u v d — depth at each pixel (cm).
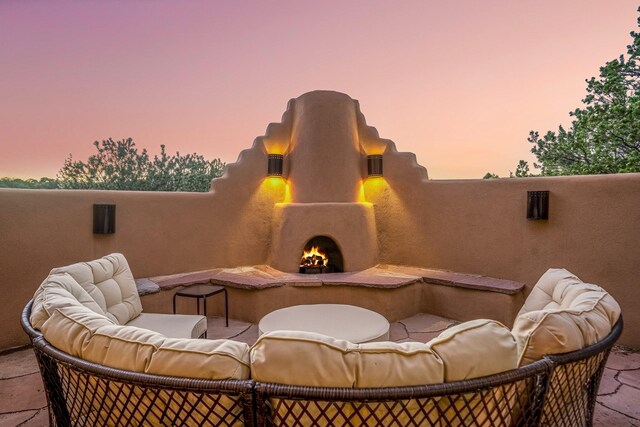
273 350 120
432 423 120
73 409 152
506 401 131
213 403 119
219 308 484
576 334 146
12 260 369
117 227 454
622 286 379
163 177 985
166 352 126
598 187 395
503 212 475
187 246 517
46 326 160
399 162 583
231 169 560
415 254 564
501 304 429
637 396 281
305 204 541
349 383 114
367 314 357
